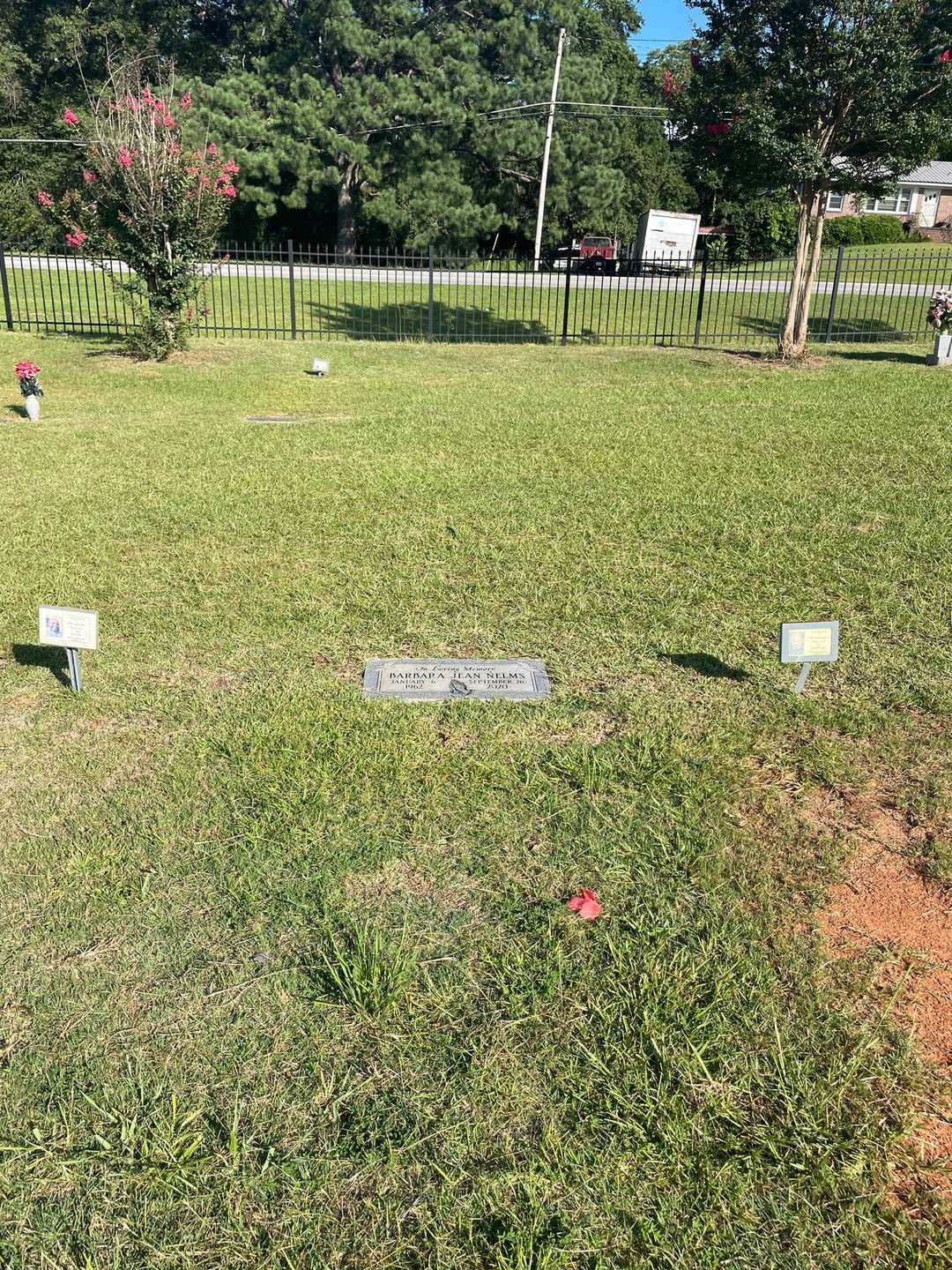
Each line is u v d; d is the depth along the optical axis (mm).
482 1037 2479
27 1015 2553
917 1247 1988
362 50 34562
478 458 8547
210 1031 2500
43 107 39500
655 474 7906
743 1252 1983
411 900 2959
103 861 3131
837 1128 2232
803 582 5574
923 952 2773
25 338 16516
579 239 43562
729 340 19453
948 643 4777
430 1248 1996
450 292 26125
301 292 24922
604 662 4590
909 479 7699
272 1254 1987
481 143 36281
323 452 8859
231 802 3449
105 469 8164
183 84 33938
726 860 3148
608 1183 2115
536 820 3348
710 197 49219
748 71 13688
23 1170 2160
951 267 32875
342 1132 2242
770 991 2621
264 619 5082
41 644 4473
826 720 4031
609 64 48781
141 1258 1992
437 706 4148
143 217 14320
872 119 13250
